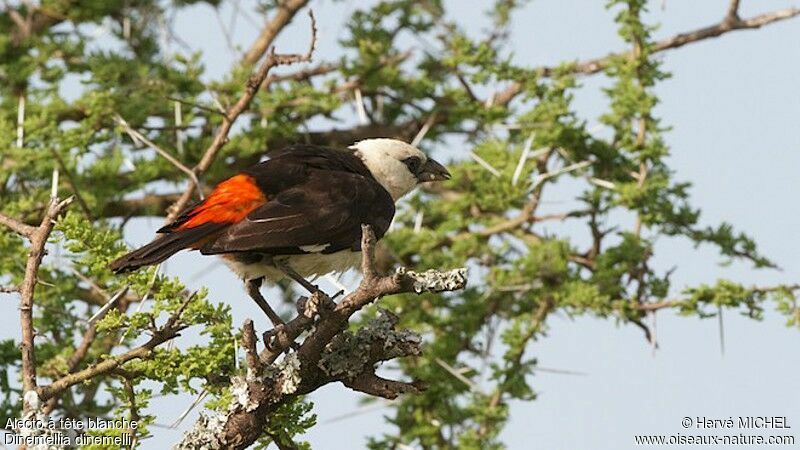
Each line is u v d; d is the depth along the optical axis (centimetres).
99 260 884
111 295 1032
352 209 1015
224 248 945
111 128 1325
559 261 1302
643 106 1330
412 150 1231
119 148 1358
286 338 846
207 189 1411
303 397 873
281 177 1013
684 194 1347
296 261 1012
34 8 1488
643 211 1327
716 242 1313
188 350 838
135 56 1513
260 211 971
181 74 1388
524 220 1394
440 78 1552
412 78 1495
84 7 1513
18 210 1233
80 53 1450
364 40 1455
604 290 1299
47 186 1314
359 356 815
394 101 1492
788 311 1218
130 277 880
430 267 1347
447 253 1368
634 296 1297
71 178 1253
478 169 1409
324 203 1002
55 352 1153
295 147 1107
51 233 880
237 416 806
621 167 1390
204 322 848
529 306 1327
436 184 1522
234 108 1145
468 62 1433
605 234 1377
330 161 1089
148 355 831
